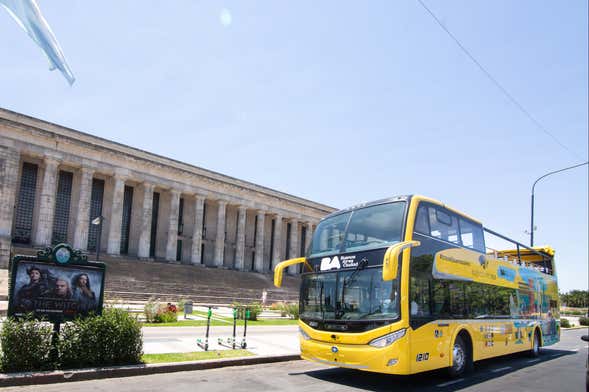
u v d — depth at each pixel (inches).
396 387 432.5
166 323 883.4
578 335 1348.4
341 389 413.7
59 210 1903.3
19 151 1684.3
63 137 1791.3
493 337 582.2
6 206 1616.6
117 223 1936.5
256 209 2591.0
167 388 379.9
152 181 2098.9
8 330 379.9
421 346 418.3
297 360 592.4
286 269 2760.8
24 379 365.1
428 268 452.4
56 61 303.4
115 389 365.7
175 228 2175.2
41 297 406.0
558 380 499.8
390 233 438.6
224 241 2500.0
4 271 1366.9
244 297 1934.1
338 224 492.4
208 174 2351.1
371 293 422.9
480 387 442.6
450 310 481.1
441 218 505.0
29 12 285.7
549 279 867.4
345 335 423.5
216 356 529.3
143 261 1918.1
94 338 420.8
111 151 1941.4
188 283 1872.5
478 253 579.8
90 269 435.2
